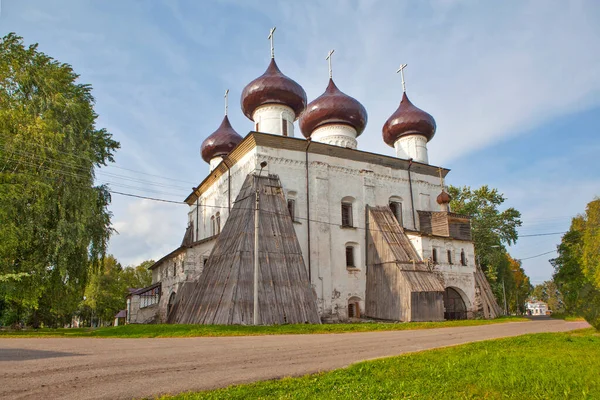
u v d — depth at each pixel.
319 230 31.50
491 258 47.62
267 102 35.47
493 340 15.09
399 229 33.66
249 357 11.53
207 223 39.78
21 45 25.95
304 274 26.75
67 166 24.30
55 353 11.50
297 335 18.23
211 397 7.33
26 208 22.64
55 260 23.41
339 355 12.20
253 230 26.89
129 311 48.91
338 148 33.81
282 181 31.08
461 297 35.47
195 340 15.56
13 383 8.09
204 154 45.34
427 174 39.22
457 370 9.46
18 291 22.67
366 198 34.56
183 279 33.44
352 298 32.09
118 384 8.24
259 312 23.61
